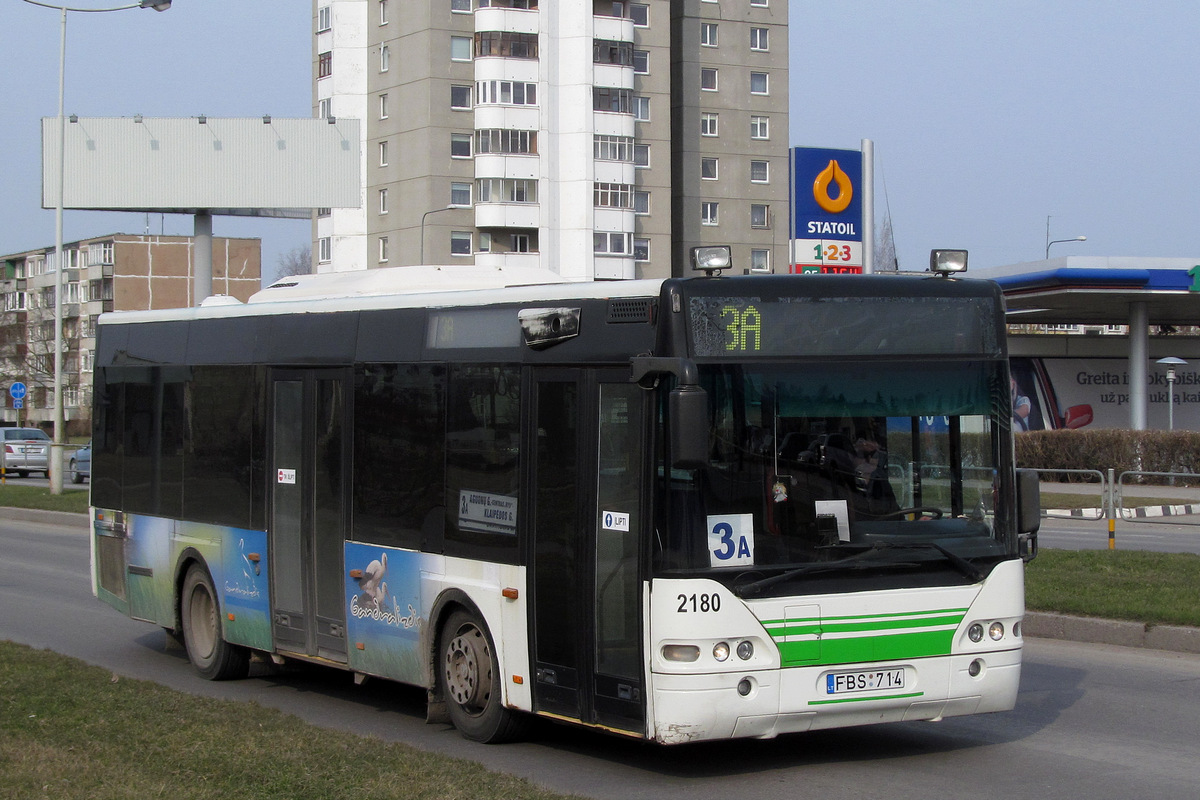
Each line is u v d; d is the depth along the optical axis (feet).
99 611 52.54
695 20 269.85
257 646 36.52
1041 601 43.80
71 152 144.36
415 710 33.71
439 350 30.55
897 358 25.98
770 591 24.49
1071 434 126.00
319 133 150.51
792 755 27.78
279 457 35.94
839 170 81.15
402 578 31.17
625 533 25.23
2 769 23.93
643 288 25.48
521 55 243.19
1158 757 27.27
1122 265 135.85
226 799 21.66
